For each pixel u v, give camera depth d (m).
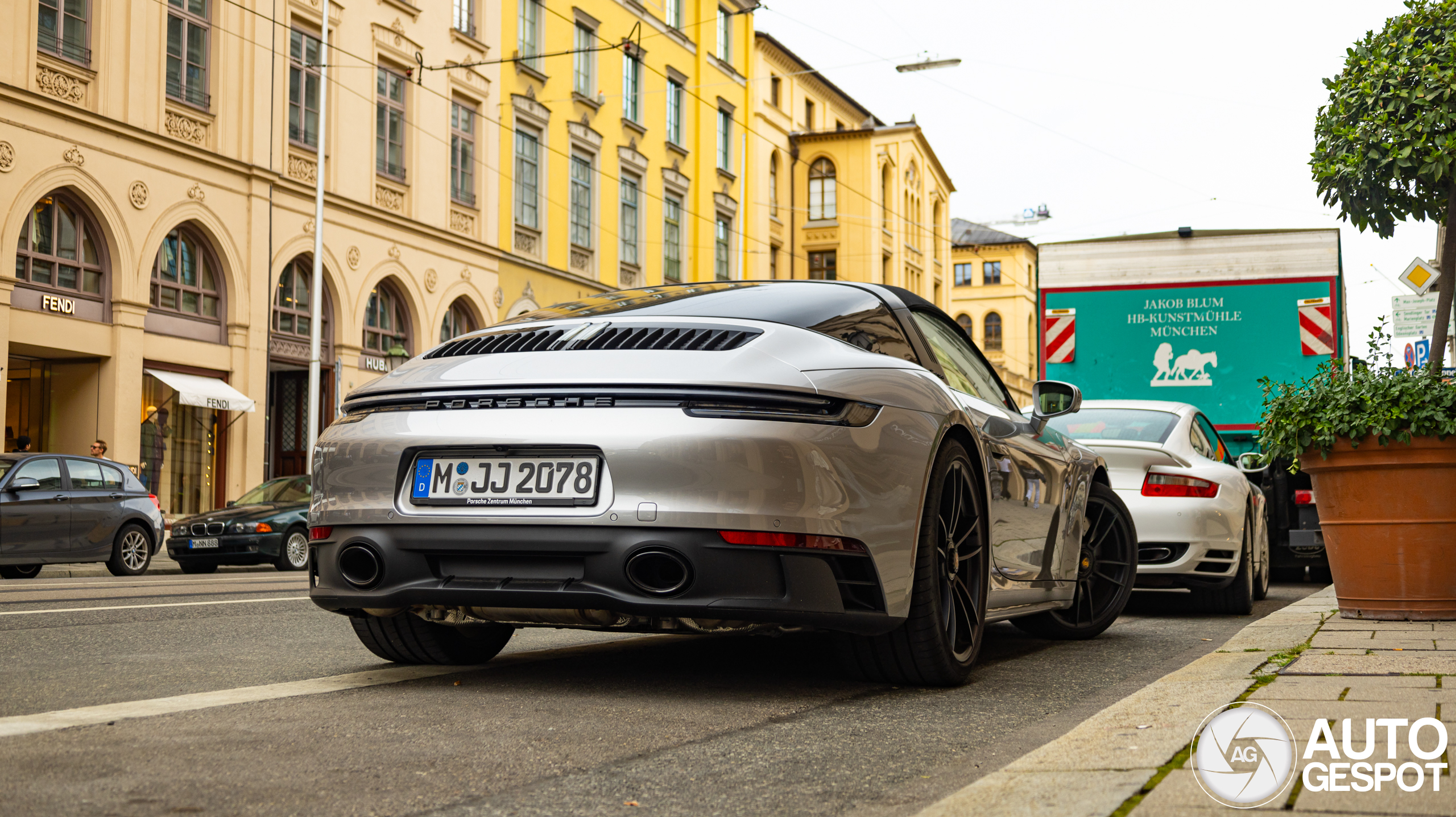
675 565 3.52
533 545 3.59
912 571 3.89
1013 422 5.12
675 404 3.58
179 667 4.59
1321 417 5.96
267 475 21.41
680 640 5.59
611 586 3.54
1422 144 7.33
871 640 4.06
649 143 33.19
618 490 3.53
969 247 68.56
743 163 38.22
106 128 18.53
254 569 16.36
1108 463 7.77
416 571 3.77
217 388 20.33
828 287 4.52
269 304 21.47
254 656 4.95
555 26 29.34
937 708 3.80
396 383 3.93
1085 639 6.13
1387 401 5.80
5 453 13.88
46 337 17.78
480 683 4.18
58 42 18.02
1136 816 2.27
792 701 3.88
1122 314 12.73
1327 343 12.17
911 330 4.59
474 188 26.78
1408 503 5.82
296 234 22.03
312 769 2.80
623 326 3.98
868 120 48.41
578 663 4.70
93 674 4.38
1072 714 3.72
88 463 14.23
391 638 4.46
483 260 26.83
